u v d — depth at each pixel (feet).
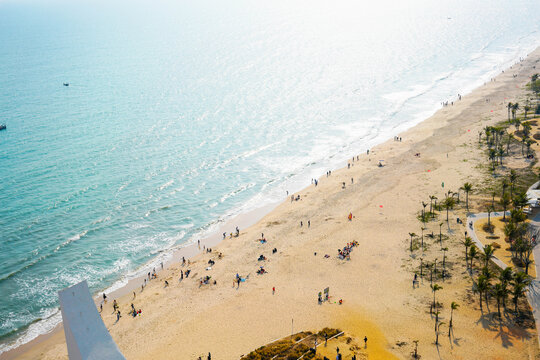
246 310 274.77
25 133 578.66
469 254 291.38
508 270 254.68
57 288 307.78
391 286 284.41
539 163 428.97
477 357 222.48
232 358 234.99
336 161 501.15
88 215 394.32
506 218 343.26
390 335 242.99
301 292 287.48
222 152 526.57
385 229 351.67
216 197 431.84
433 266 298.76
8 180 450.71
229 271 318.65
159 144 545.85
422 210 372.58
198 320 269.03
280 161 506.48
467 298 266.16
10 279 315.99
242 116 643.04
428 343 234.58
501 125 532.73
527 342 228.84
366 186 428.97
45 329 271.49
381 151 511.40
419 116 628.69
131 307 286.87
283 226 373.40
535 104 595.06
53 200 415.64
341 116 642.22
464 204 372.99
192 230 379.55
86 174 466.70
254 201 426.10
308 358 225.15
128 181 453.99
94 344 159.43
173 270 326.65
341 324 254.68
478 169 434.30
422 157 481.05
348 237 346.33
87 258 340.18
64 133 578.25
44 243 355.97
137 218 393.50
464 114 599.16
